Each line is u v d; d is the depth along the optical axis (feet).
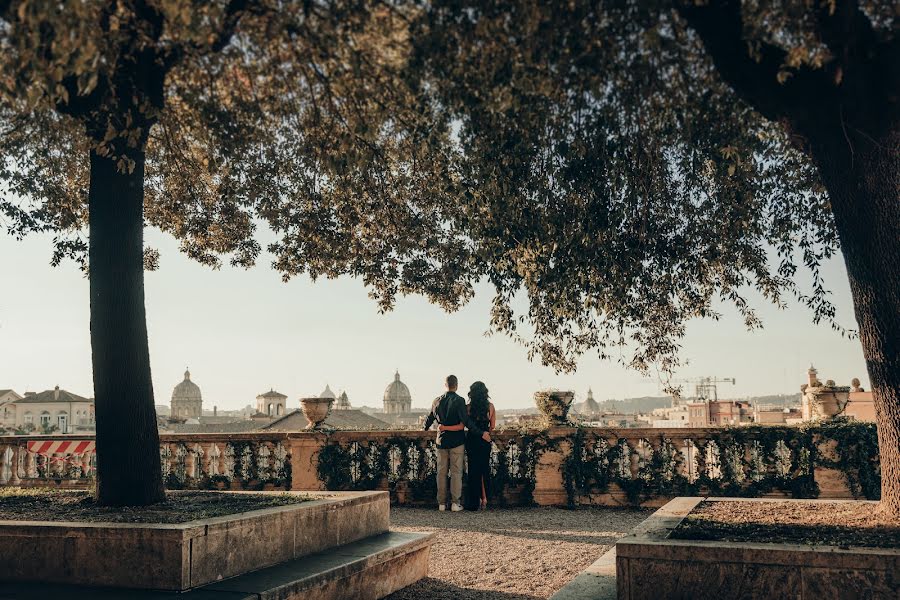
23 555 20.16
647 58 19.70
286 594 19.21
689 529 18.75
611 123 23.45
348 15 19.48
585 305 28.84
